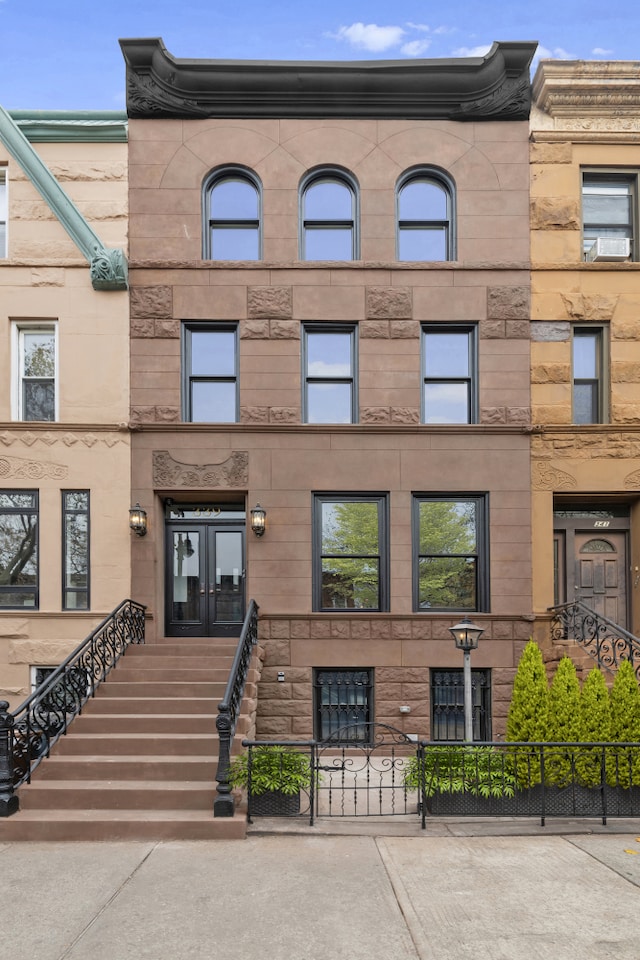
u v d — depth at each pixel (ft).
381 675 34.83
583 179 38.11
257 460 35.78
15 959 14.14
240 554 37.65
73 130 36.81
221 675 30.09
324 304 36.50
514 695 28.07
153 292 36.17
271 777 22.89
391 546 35.65
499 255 36.88
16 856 19.89
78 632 34.40
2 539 35.35
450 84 36.68
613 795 24.17
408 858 19.49
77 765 24.16
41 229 36.04
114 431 35.53
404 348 36.50
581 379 37.42
